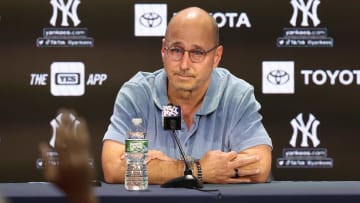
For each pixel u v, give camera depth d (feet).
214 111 22.43
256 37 27.20
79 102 27.14
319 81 27.22
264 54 27.20
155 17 27.12
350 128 27.20
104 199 15.76
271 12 27.20
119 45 27.12
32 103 27.07
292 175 27.22
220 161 19.99
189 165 19.81
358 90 27.20
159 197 15.84
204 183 19.94
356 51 27.20
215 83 22.74
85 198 8.29
